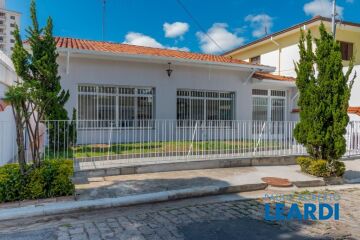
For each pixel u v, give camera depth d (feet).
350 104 45.06
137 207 18.22
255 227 14.84
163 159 27.66
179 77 40.24
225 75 43.42
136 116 38.17
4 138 23.91
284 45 56.49
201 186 21.61
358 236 13.84
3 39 163.84
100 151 28.73
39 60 25.54
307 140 26.14
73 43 36.65
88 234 13.75
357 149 36.83
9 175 17.31
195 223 15.33
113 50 35.47
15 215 15.81
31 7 26.81
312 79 25.59
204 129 35.96
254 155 30.81
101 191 20.07
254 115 46.57
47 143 24.86
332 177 25.64
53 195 18.11
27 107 18.25
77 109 34.53
